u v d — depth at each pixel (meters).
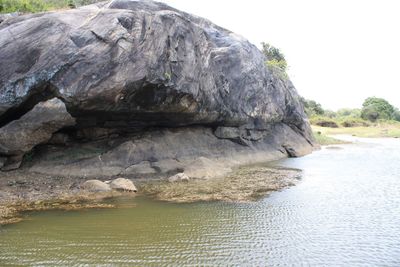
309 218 12.92
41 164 17.58
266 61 32.78
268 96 30.47
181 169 20.38
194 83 19.89
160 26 17.81
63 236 10.84
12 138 16.03
